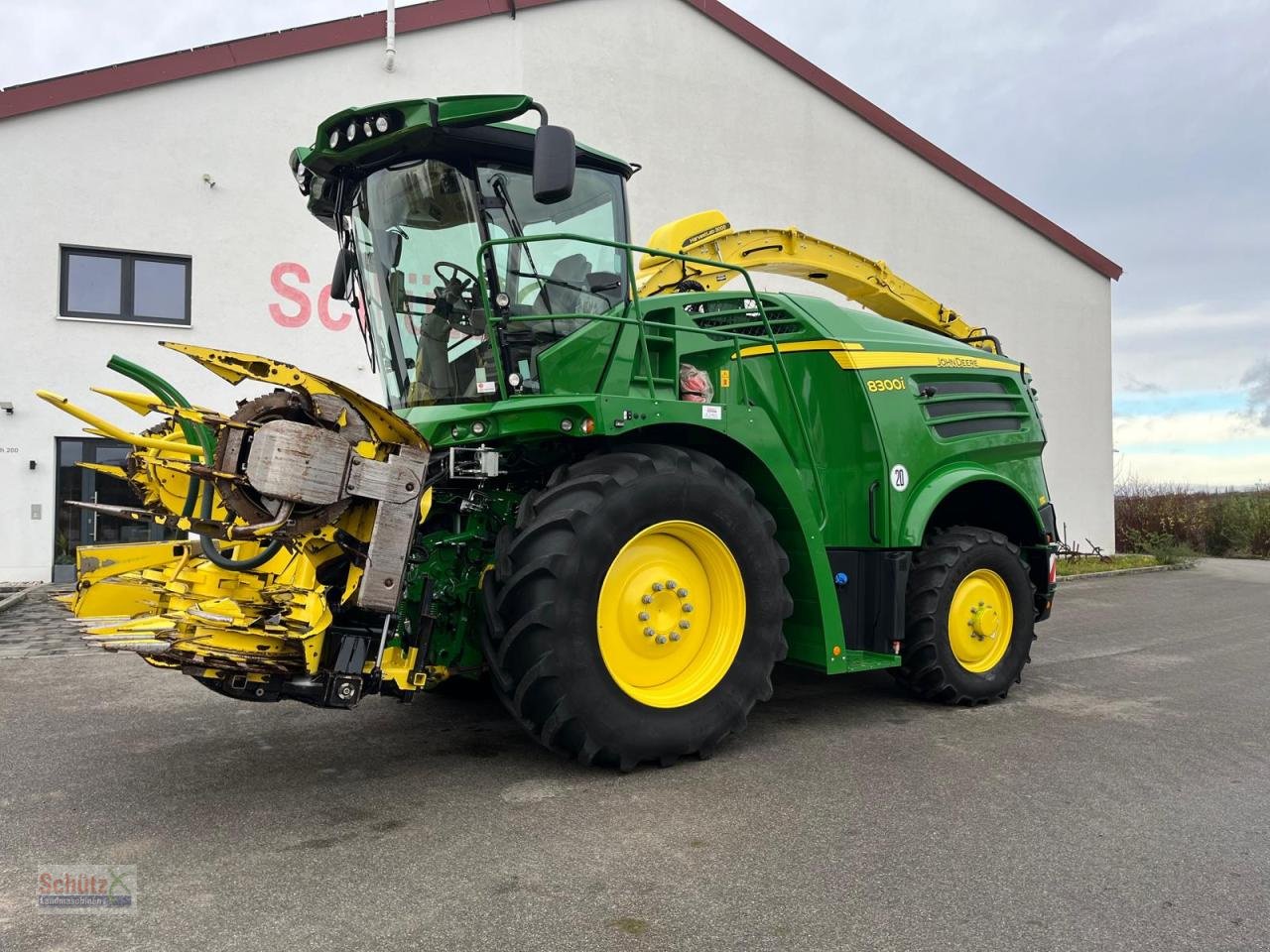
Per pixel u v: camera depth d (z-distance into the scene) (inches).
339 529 138.8
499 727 186.5
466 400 170.4
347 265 189.6
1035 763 167.0
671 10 527.5
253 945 96.6
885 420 201.5
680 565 165.8
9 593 389.1
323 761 163.2
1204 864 122.3
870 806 142.1
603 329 173.8
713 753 169.8
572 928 101.2
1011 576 220.1
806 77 576.4
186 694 216.1
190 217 430.6
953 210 649.0
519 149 166.1
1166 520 855.1
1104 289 738.8
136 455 161.8
